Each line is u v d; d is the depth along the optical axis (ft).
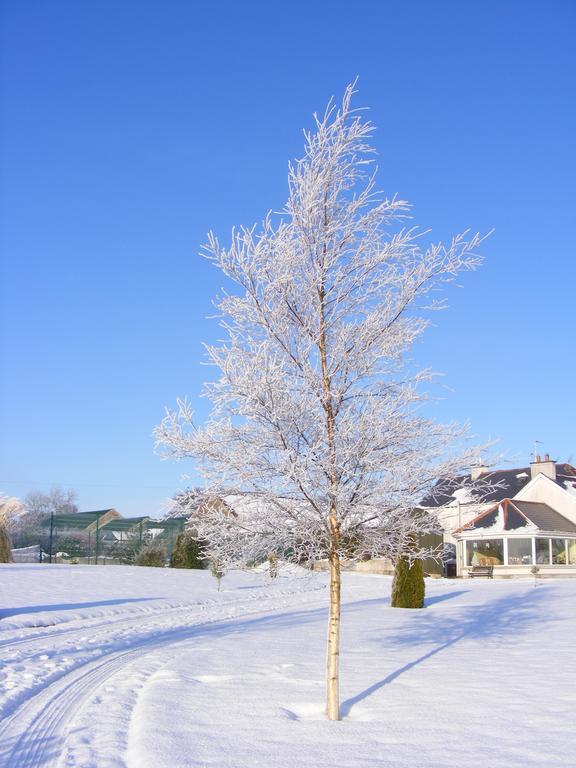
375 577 117.70
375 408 27.73
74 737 23.77
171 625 57.52
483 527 132.36
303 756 20.86
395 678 32.73
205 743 22.21
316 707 27.40
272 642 46.26
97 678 34.68
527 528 127.13
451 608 66.33
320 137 29.60
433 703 27.37
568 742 21.36
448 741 22.06
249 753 21.18
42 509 288.10
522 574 125.39
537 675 32.30
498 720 24.36
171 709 26.66
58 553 140.05
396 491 27.96
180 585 93.04
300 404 27.50
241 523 28.22
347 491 27.76
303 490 26.81
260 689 30.63
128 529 143.02
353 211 29.78
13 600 69.41
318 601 80.43
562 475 151.64
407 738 22.62
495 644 42.93
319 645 44.70
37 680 33.63
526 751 20.59
